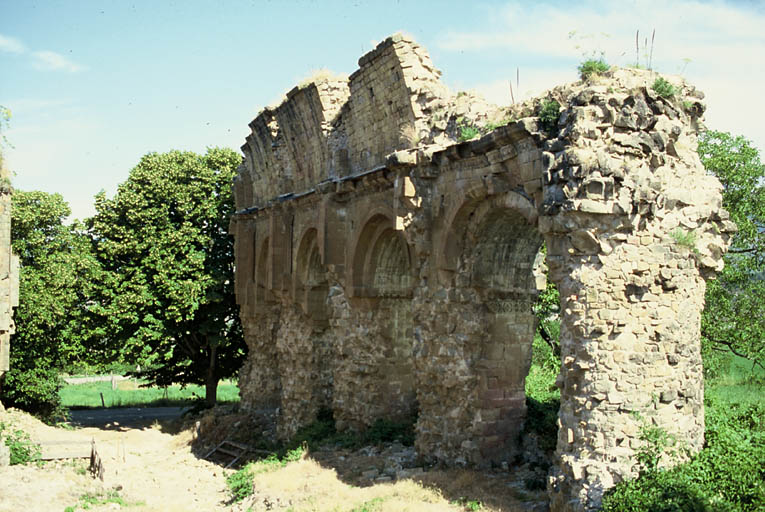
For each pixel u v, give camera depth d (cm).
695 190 2038
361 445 3002
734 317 3438
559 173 1891
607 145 1897
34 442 3659
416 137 2698
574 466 1839
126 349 4425
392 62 2775
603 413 1855
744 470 1809
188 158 4884
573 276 1908
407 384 3191
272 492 2597
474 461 2428
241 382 4616
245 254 4562
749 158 3434
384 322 3152
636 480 1773
